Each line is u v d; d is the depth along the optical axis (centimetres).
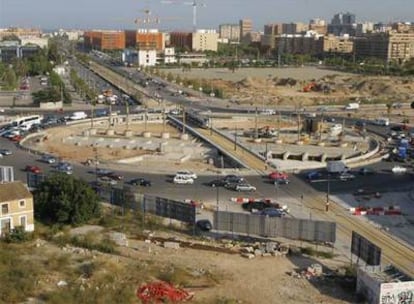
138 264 11975
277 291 10981
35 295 10306
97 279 11075
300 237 13312
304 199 16975
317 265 12000
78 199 14375
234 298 10606
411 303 10375
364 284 10781
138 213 15050
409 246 13475
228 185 17838
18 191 13588
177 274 11462
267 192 17575
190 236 13875
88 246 12938
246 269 11962
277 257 12638
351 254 12644
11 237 13050
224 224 13912
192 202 15988
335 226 13162
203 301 10388
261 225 13550
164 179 18850
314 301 10600
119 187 17488
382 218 15462
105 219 14600
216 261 12344
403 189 18450
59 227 14012
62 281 10919
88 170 19675
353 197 17338
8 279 10831
